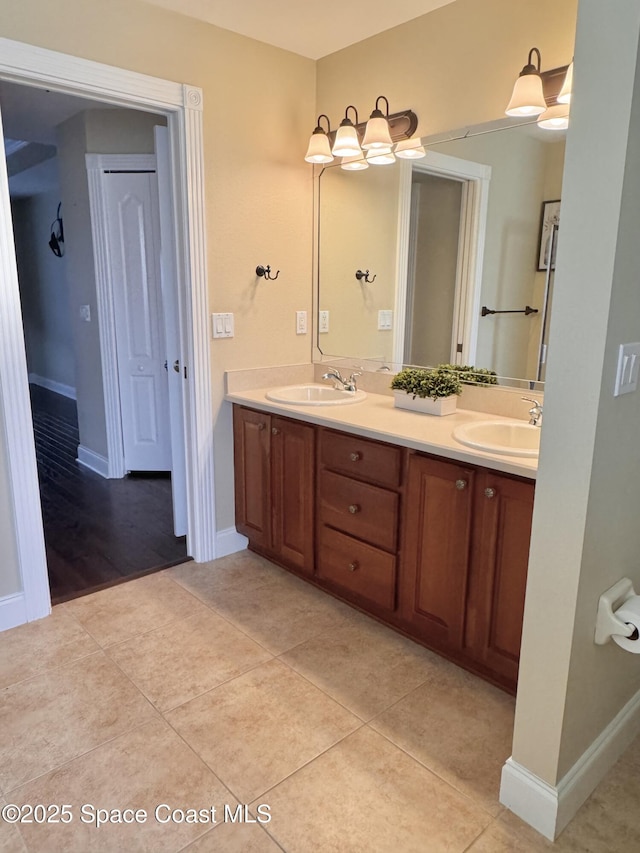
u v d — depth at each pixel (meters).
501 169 2.27
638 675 1.79
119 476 4.24
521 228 2.24
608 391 1.28
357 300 2.91
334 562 2.52
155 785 1.62
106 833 1.48
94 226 3.84
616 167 1.16
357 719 1.88
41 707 1.91
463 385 2.51
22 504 2.30
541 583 1.42
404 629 2.31
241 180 2.72
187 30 2.44
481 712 1.92
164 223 2.75
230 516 3.03
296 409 2.53
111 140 3.76
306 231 3.03
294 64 2.83
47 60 2.11
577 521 1.33
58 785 1.62
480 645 2.00
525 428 2.19
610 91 1.15
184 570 2.86
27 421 2.27
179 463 3.04
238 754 1.73
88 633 2.32
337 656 2.20
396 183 2.65
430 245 2.57
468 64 2.32
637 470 1.50
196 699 1.96
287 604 2.55
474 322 2.45
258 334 2.93
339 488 2.42
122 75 2.29
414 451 2.08
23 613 2.38
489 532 1.89
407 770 1.68
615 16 1.12
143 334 4.06
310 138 2.82
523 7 2.13
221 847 1.45
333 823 1.51
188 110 2.48
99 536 3.25
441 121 2.45
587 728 1.56
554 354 1.31
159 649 2.23
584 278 1.23
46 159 5.37
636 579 1.64
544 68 2.10
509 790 1.55
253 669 2.12
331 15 2.44
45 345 7.66
